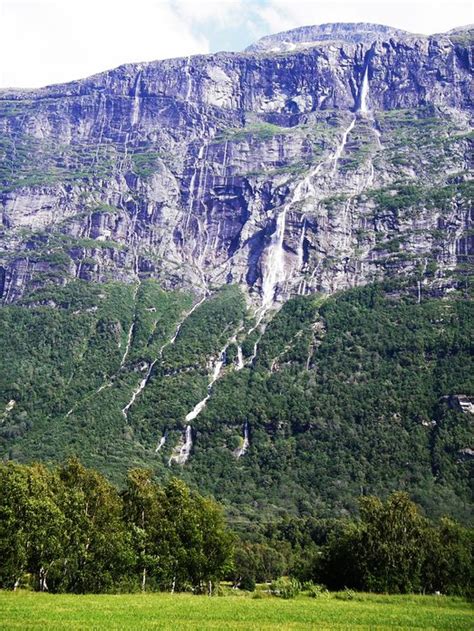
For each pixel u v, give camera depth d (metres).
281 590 117.12
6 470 109.88
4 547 97.19
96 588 107.69
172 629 68.75
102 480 114.56
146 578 118.31
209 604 92.12
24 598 90.25
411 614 86.38
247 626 72.69
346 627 74.25
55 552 100.25
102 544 105.50
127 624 70.75
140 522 116.00
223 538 120.88
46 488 106.88
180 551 113.00
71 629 66.06
